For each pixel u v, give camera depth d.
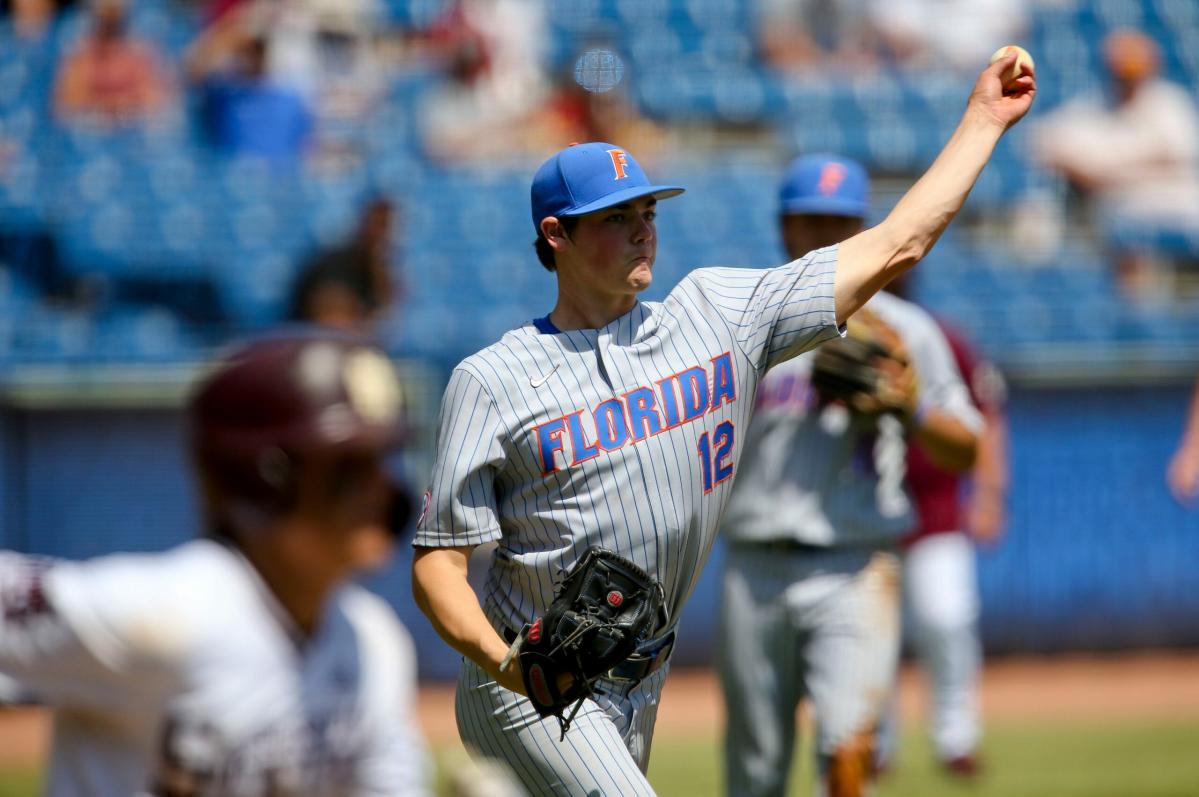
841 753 16.91
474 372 12.17
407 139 48.09
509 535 12.49
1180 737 28.25
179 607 6.58
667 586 12.41
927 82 52.25
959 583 24.88
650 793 12.16
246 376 6.62
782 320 12.35
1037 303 44.56
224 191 45.75
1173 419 38.72
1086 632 38.19
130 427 35.94
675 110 51.19
